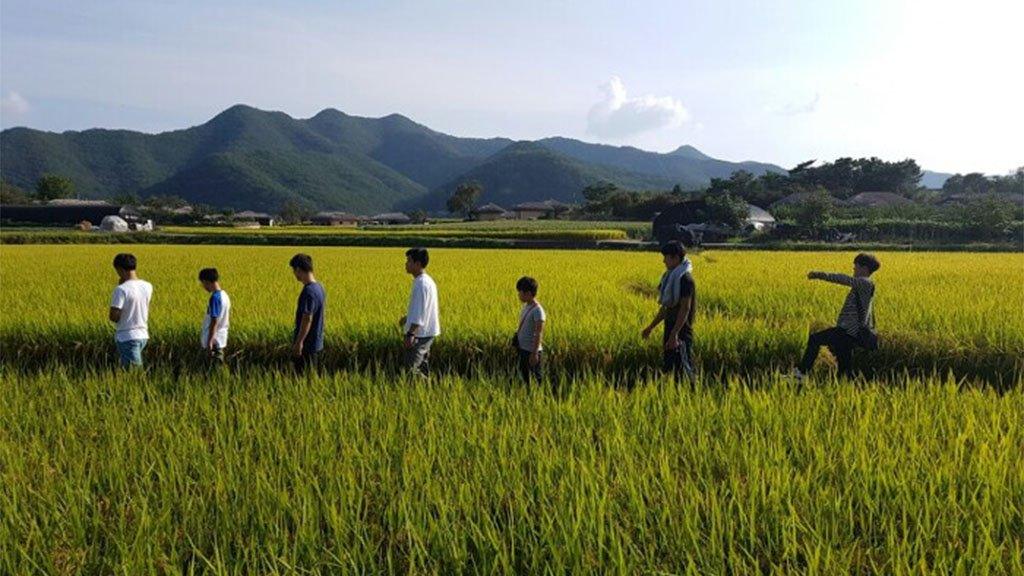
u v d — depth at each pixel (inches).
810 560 120.3
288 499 152.3
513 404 227.0
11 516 142.9
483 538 131.3
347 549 129.9
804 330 378.9
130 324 314.8
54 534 139.2
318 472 170.4
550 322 399.5
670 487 151.6
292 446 187.3
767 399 223.1
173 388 269.3
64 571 128.7
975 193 4665.4
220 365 327.6
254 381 269.4
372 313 438.0
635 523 138.9
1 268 861.2
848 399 229.8
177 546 137.2
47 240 2113.7
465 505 145.3
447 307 467.8
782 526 133.2
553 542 130.8
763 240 2556.6
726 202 2721.5
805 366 324.8
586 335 365.7
